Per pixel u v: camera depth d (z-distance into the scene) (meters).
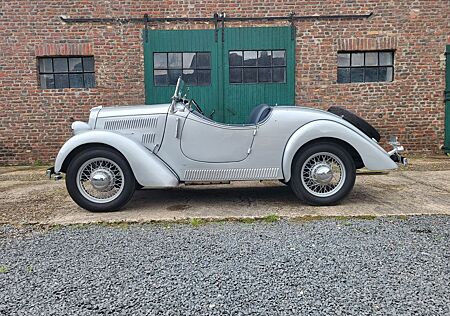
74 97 7.59
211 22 7.55
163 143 3.89
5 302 2.00
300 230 3.12
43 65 7.64
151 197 4.52
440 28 7.64
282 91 7.66
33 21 7.44
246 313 1.85
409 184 4.99
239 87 7.64
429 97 7.72
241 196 4.49
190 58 7.62
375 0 7.55
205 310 1.88
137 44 7.55
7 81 7.52
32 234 3.16
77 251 2.72
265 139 3.85
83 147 3.81
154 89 7.62
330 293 2.03
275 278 2.22
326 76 7.64
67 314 1.87
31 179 5.93
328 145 3.83
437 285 2.10
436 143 7.73
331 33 7.58
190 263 2.46
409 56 7.66
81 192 3.79
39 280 2.25
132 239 2.97
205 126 3.87
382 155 3.84
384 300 1.95
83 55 7.55
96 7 7.48
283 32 7.58
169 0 7.52
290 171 3.84
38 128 7.61
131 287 2.14
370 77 7.70
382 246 2.71
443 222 3.27
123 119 3.93
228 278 2.23
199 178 3.90
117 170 3.80
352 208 3.80
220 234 3.05
